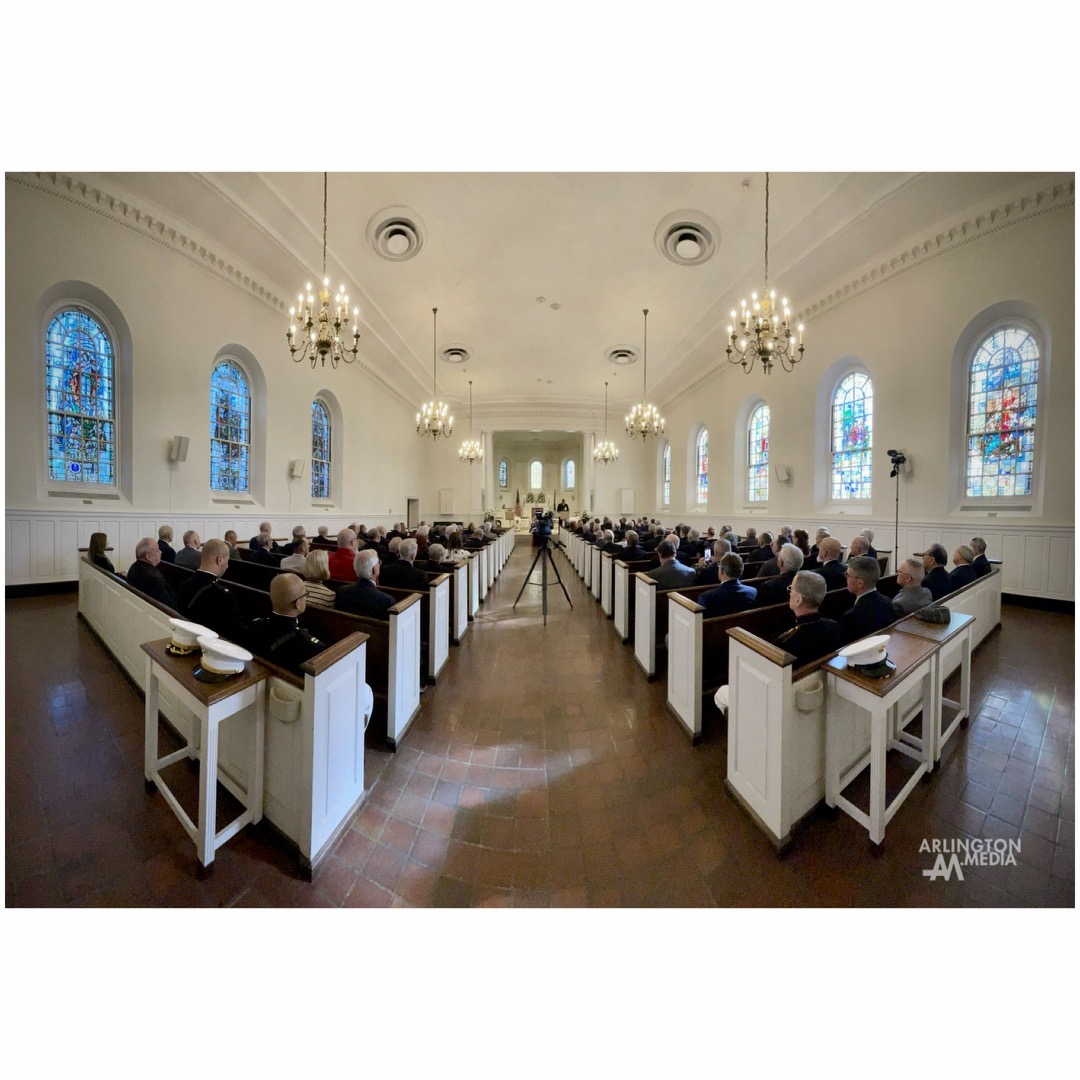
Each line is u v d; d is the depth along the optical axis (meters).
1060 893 1.62
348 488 11.12
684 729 2.76
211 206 6.16
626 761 2.43
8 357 5.19
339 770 1.83
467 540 7.05
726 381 11.42
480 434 16.30
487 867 1.73
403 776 2.28
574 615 5.65
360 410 11.61
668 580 3.71
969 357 6.40
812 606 2.06
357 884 1.63
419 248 7.06
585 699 3.19
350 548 4.03
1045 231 5.59
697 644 2.60
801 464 8.90
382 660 2.71
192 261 6.84
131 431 6.17
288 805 1.73
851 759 2.16
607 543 6.43
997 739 2.62
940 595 3.89
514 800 2.11
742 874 1.70
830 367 8.26
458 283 8.16
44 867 1.63
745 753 2.01
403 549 3.60
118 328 6.09
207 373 7.11
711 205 6.25
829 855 1.78
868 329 7.52
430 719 2.89
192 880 1.60
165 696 2.47
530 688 3.37
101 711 2.67
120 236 5.99
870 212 6.11
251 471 8.30
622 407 15.87
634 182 5.88
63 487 5.69
